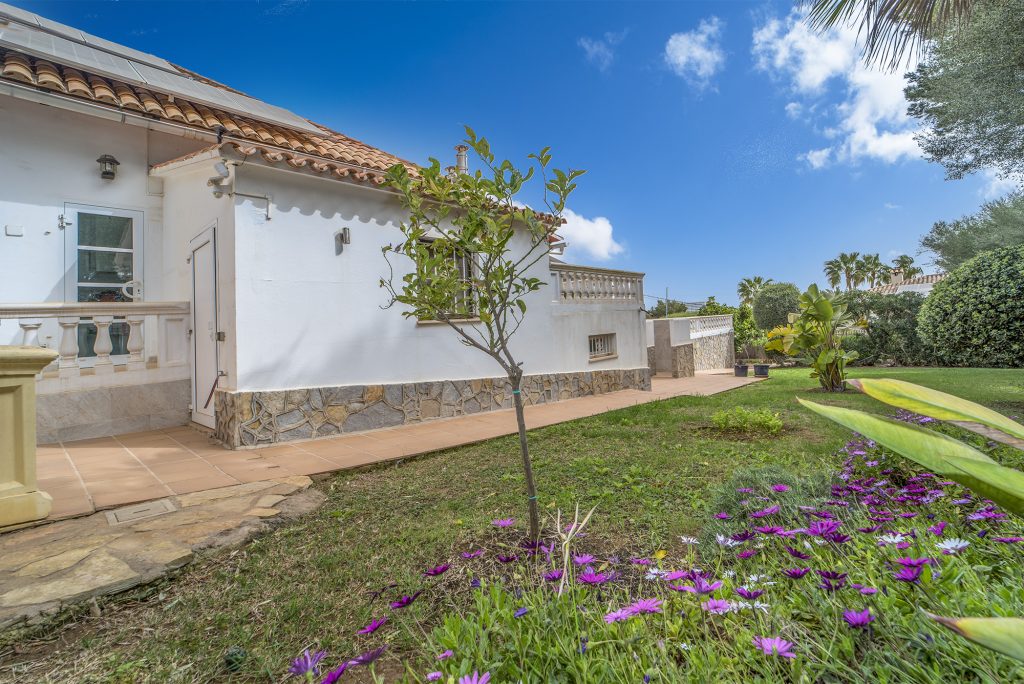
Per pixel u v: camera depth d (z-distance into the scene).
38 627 2.09
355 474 4.63
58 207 6.51
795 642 1.32
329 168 6.05
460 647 1.50
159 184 7.38
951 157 7.97
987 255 11.62
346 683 1.66
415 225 2.83
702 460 4.60
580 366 10.34
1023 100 6.14
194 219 6.51
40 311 5.54
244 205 5.59
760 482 2.90
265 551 2.91
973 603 1.30
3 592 2.28
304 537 3.10
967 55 6.36
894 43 5.89
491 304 2.78
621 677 1.30
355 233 6.58
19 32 6.61
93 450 5.32
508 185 2.66
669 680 1.24
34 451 3.18
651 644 1.39
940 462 0.77
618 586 2.04
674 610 1.64
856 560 1.77
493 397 8.22
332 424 6.16
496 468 4.61
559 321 9.90
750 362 22.53
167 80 7.67
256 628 2.06
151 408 6.42
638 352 12.05
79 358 6.40
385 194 6.77
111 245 6.93
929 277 30.02
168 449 5.38
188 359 6.71
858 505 2.41
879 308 18.16
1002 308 10.98
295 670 1.30
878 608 1.33
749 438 5.58
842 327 10.84
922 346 16.75
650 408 8.12
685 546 2.59
